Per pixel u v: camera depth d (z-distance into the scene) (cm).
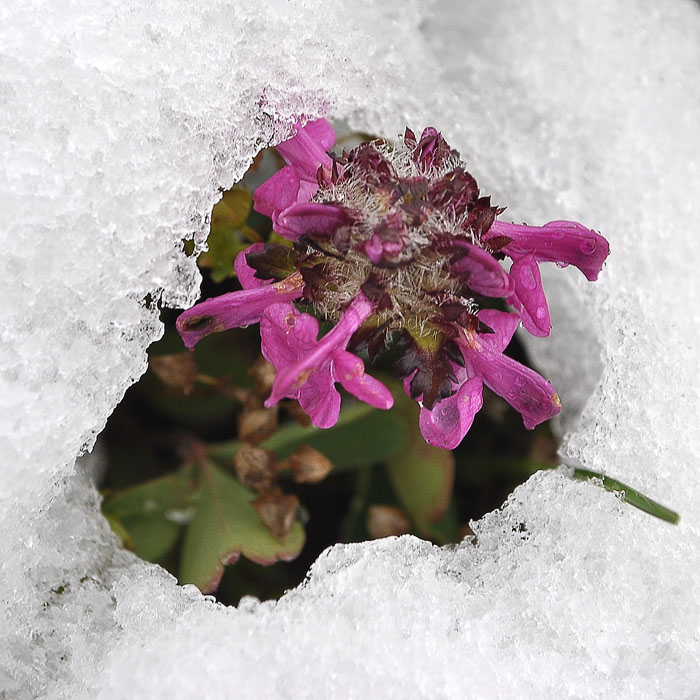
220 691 28
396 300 28
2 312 27
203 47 28
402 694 28
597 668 28
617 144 31
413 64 31
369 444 32
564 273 31
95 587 29
